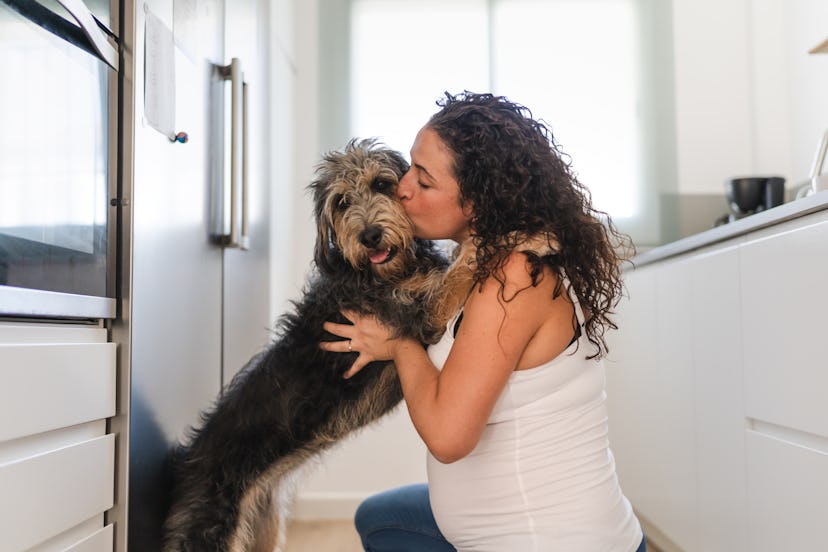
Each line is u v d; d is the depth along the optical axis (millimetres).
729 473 1782
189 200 1810
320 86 3473
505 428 1149
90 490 1331
